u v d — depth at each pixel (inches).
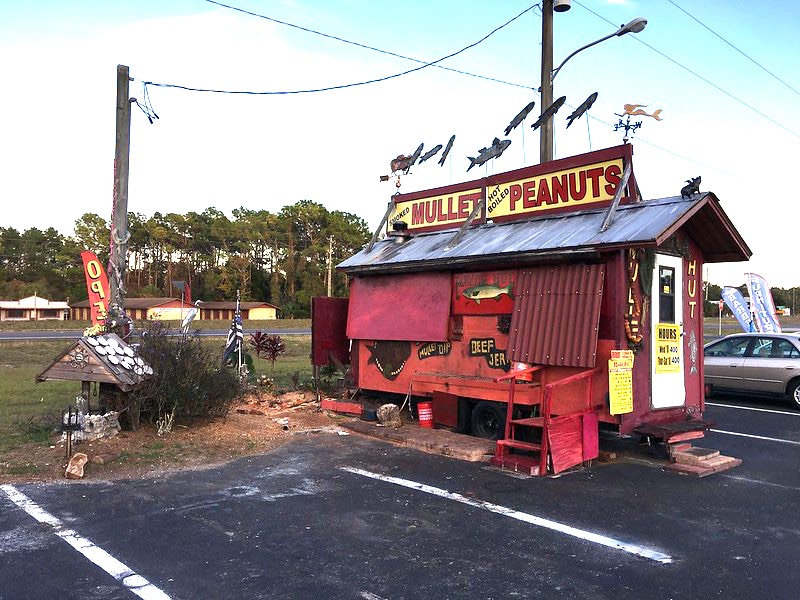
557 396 331.0
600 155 354.9
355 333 450.6
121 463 288.0
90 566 178.4
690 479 284.2
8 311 3336.6
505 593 165.2
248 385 502.3
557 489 264.5
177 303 2960.1
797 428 421.4
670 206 319.3
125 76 378.9
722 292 810.2
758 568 183.9
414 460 312.0
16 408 424.2
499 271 363.9
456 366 385.4
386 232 497.4
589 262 319.3
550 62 512.1
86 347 313.0
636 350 316.8
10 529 206.4
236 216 4065.0
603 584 171.5
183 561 182.9
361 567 180.7
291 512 229.3
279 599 159.8
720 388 554.3
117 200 371.6
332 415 422.3
